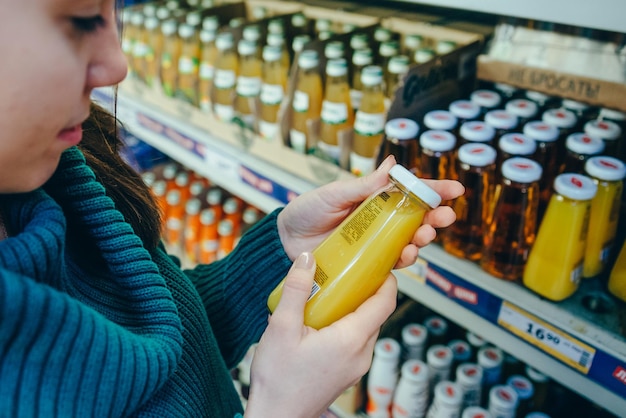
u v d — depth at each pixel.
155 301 0.60
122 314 0.61
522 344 0.95
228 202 1.98
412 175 0.65
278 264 0.80
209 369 0.70
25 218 0.49
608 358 0.83
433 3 0.99
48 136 0.41
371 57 1.34
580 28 1.08
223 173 1.50
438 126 1.12
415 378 1.27
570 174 0.94
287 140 1.37
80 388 0.47
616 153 1.09
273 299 0.70
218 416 0.73
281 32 1.56
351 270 0.64
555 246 0.90
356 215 0.68
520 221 0.96
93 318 0.48
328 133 1.29
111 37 0.42
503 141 1.04
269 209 1.39
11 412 0.44
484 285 0.98
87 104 0.44
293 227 0.79
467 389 1.25
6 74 0.36
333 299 0.64
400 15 1.59
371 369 1.35
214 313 0.85
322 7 1.74
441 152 1.09
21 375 0.44
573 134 1.06
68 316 0.45
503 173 0.96
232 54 1.49
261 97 1.43
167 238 2.17
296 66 1.29
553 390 1.29
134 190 0.72
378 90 1.20
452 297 1.04
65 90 0.39
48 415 0.46
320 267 0.66
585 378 0.88
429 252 1.07
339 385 0.58
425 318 1.52
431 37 1.42
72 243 0.64
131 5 2.01
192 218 2.00
